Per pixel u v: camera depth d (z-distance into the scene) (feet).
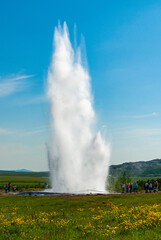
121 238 51.83
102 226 66.23
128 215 77.77
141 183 310.24
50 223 71.72
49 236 57.77
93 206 118.21
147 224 59.11
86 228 63.72
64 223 70.64
